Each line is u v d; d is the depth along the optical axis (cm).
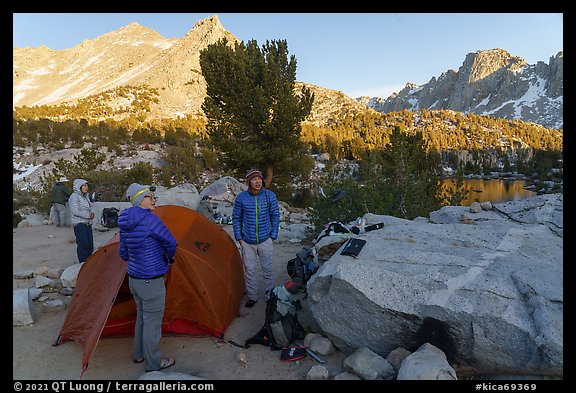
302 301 574
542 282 393
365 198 959
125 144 4581
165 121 8588
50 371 424
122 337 507
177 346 477
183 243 506
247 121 1956
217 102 1970
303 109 1970
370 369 380
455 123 15650
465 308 380
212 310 487
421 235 545
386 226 620
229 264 570
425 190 1170
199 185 3184
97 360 448
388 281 424
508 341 360
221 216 1311
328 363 426
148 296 407
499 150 12112
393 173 1110
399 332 407
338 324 437
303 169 2214
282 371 415
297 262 630
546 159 8600
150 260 406
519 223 599
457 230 561
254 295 588
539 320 353
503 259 453
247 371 417
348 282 425
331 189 984
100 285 473
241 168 2028
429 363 351
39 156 3778
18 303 534
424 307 393
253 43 2062
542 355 341
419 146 1430
